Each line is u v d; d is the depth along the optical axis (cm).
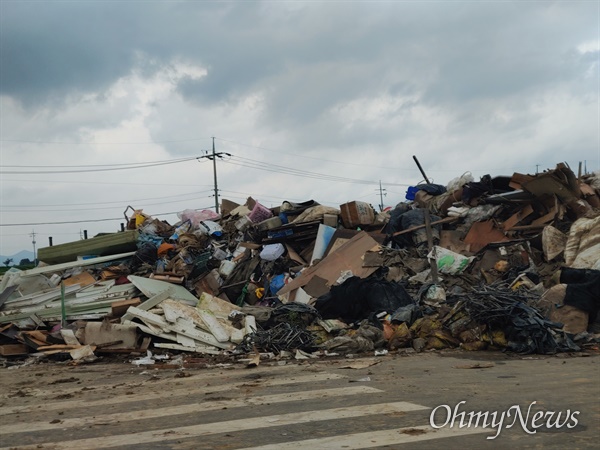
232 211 2483
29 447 655
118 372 1245
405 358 1262
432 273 1762
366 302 1611
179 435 673
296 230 2114
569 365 1105
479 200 2127
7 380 1203
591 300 1450
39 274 1892
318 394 878
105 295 1719
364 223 2147
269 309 1605
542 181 1941
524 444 596
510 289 1490
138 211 2594
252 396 886
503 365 1131
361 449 593
